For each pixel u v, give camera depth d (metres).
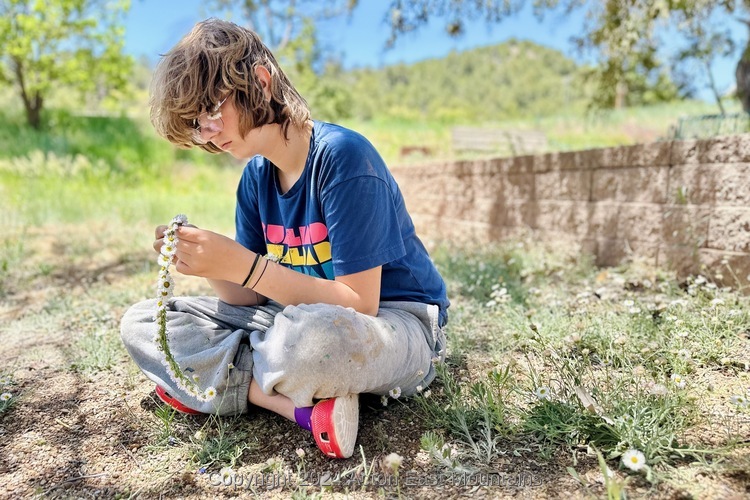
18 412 1.86
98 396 1.97
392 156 12.70
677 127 4.47
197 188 11.55
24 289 3.81
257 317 1.69
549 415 1.55
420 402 1.74
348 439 1.48
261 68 1.48
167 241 1.46
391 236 1.60
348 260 1.54
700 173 3.14
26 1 13.73
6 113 14.82
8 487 1.45
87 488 1.44
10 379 2.12
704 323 2.20
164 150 13.89
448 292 3.41
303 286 1.53
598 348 2.12
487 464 1.44
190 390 1.57
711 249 3.07
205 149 1.59
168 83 1.43
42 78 14.04
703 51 5.30
